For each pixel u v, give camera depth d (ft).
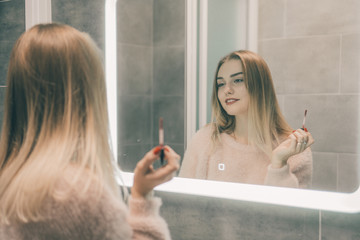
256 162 3.78
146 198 2.42
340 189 3.41
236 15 3.73
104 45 4.56
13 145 2.28
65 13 4.87
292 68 3.54
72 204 1.91
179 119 4.11
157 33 4.17
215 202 3.98
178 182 4.16
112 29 4.47
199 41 3.93
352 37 3.30
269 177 3.73
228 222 3.92
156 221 2.39
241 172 3.86
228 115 3.88
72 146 2.10
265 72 3.66
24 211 1.92
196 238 4.10
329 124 3.43
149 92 4.26
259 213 3.77
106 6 4.50
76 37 2.22
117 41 4.44
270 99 3.67
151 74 4.24
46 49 2.13
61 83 2.15
